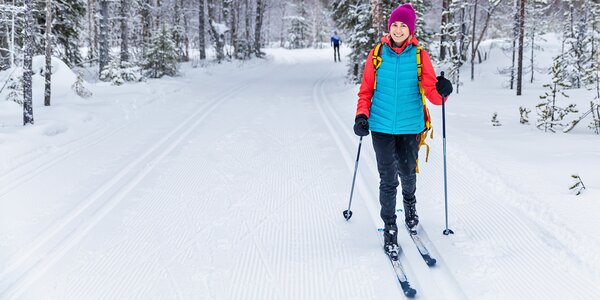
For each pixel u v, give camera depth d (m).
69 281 2.96
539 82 16.47
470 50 21.80
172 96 11.75
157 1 27.02
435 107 9.51
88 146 6.54
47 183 4.93
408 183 3.37
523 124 7.39
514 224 3.51
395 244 3.13
